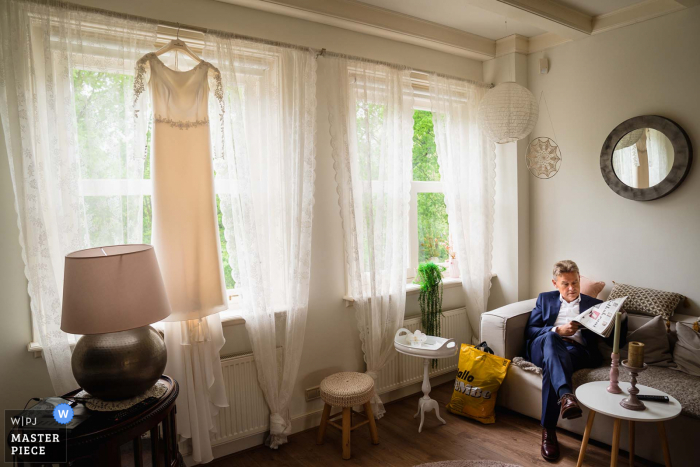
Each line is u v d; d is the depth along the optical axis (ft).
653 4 9.98
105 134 7.16
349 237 9.89
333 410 10.12
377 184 10.25
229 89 8.13
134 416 5.43
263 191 8.70
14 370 6.82
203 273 7.67
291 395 9.04
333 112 9.68
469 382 9.96
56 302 6.71
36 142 6.65
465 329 12.35
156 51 7.50
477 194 12.17
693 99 9.64
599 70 11.07
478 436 9.21
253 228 8.34
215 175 8.23
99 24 7.09
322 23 9.62
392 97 10.42
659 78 10.10
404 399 11.16
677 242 10.00
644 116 10.23
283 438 8.98
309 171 9.14
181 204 7.44
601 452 8.46
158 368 5.86
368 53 10.41
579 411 7.72
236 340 8.64
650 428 7.84
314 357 9.69
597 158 11.20
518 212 12.34
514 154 12.28
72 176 6.82
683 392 7.70
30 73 6.59
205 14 8.18
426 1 9.75
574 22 10.55
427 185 12.37
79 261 5.42
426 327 11.27
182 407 7.69
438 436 9.27
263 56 8.68
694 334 8.73
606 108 11.00
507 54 12.27
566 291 10.02
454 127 11.78
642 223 10.52
